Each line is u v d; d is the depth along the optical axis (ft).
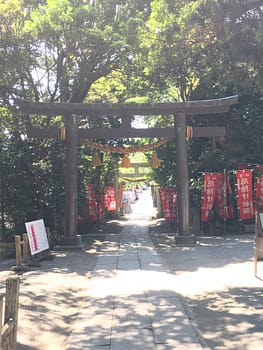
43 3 60.13
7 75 48.29
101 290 27.84
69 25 51.88
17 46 47.26
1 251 54.39
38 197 56.80
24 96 56.13
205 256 41.06
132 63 56.70
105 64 58.70
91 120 67.77
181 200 50.34
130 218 106.63
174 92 77.00
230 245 47.42
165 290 27.37
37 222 40.24
